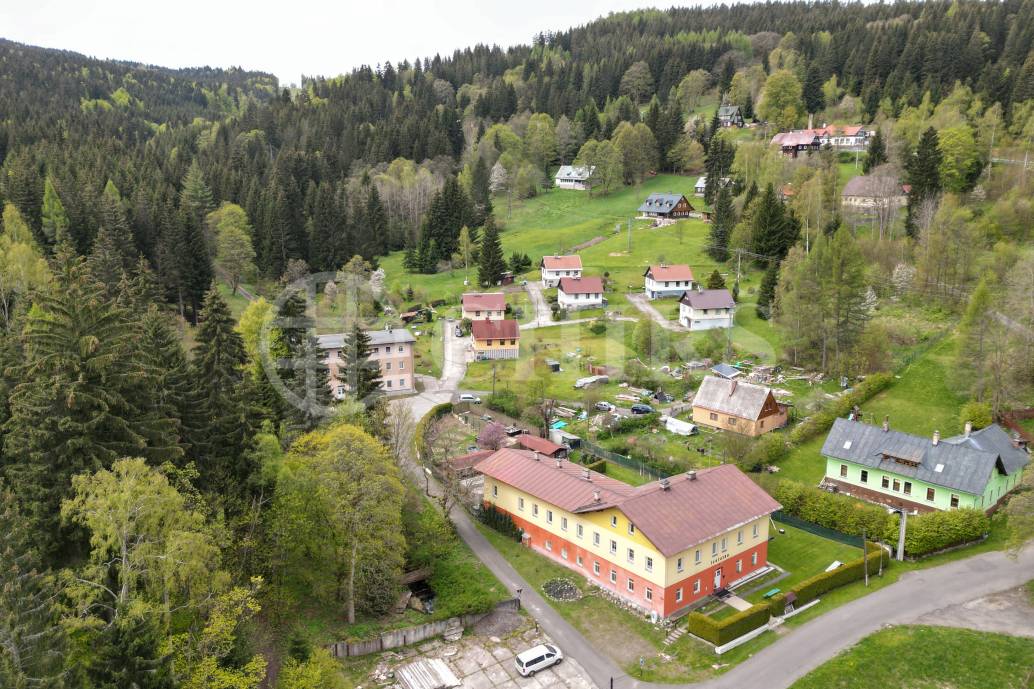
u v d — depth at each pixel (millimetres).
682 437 88562
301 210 164000
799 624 54781
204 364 71188
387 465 60000
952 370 86188
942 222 116000
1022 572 59531
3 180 140125
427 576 62938
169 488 44688
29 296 61281
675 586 56312
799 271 104500
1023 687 47156
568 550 64562
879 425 84375
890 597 57250
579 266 149750
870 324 101375
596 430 91000
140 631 37750
